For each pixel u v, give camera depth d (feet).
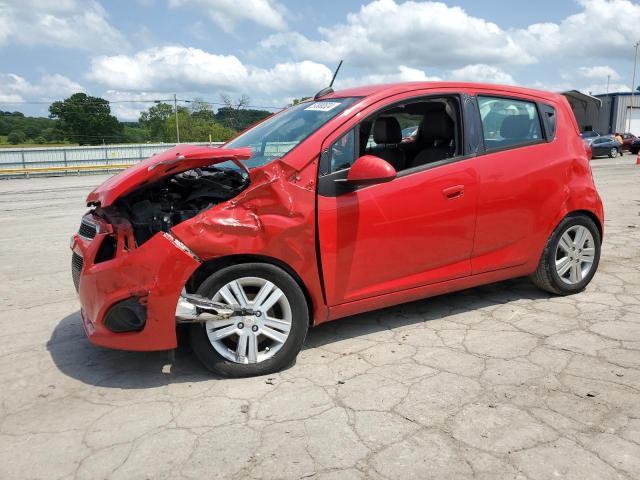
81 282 11.10
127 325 10.88
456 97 13.50
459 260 13.55
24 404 10.48
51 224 33.63
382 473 7.98
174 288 10.45
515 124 14.38
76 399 10.61
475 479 7.77
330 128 11.98
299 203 11.25
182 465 8.36
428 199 12.72
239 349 11.12
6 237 28.99
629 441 8.53
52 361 12.41
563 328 13.24
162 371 11.68
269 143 12.64
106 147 113.70
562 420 9.19
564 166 14.84
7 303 16.92
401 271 12.71
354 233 11.88
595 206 15.51
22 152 104.94
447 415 9.48
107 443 9.03
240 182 11.92
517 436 8.77
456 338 12.89
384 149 15.20
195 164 10.77
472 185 13.29
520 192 14.05
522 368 11.16
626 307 14.57
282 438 8.96
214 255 10.61
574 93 116.67
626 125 136.05
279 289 11.22
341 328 13.84
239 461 8.40
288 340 11.36
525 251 14.53
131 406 10.23
